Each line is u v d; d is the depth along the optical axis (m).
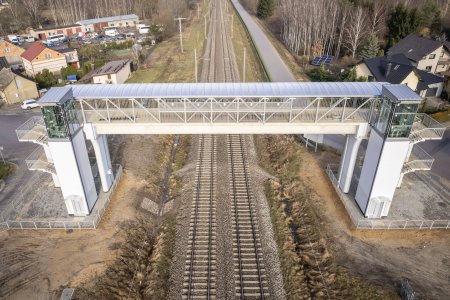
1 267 22.56
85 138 26.23
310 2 69.94
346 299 20.69
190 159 35.53
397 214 26.81
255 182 31.45
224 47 77.19
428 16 73.62
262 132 26.30
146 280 22.23
